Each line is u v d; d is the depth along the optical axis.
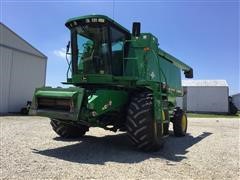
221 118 27.62
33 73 23.11
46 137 9.38
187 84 42.38
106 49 7.78
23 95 22.12
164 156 7.20
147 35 8.68
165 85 10.02
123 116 8.07
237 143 9.80
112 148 7.90
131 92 8.30
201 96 41.56
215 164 6.48
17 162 5.85
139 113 7.26
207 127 16.45
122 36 8.26
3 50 20.28
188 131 13.89
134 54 8.54
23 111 20.89
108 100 7.25
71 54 8.46
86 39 8.14
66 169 5.49
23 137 9.12
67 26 8.39
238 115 37.09
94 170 5.52
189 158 7.09
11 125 12.59
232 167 6.25
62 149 7.50
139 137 7.25
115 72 7.97
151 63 9.33
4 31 20.38
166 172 5.63
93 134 10.74
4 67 20.36
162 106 8.37
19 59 21.70
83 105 6.91
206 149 8.48
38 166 5.62
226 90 40.84
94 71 7.95
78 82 8.16
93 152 7.26
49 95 7.27
